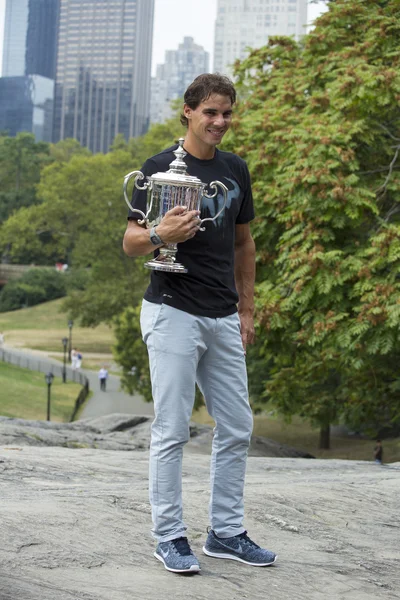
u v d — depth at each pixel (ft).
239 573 16.03
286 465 36.17
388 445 128.77
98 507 19.43
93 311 240.12
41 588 14.40
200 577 15.61
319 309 55.72
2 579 14.57
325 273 53.52
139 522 18.70
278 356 65.98
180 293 15.53
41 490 22.53
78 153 616.80
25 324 346.54
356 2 66.80
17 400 165.07
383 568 17.44
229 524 16.58
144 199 15.72
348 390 69.41
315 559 17.54
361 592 15.88
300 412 84.69
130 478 27.45
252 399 113.09
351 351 55.21
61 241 365.61
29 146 529.04
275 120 63.36
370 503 22.76
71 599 14.07
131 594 14.56
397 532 20.42
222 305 15.83
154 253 16.05
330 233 55.11
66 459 29.99
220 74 15.62
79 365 230.68
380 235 53.52
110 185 303.89
